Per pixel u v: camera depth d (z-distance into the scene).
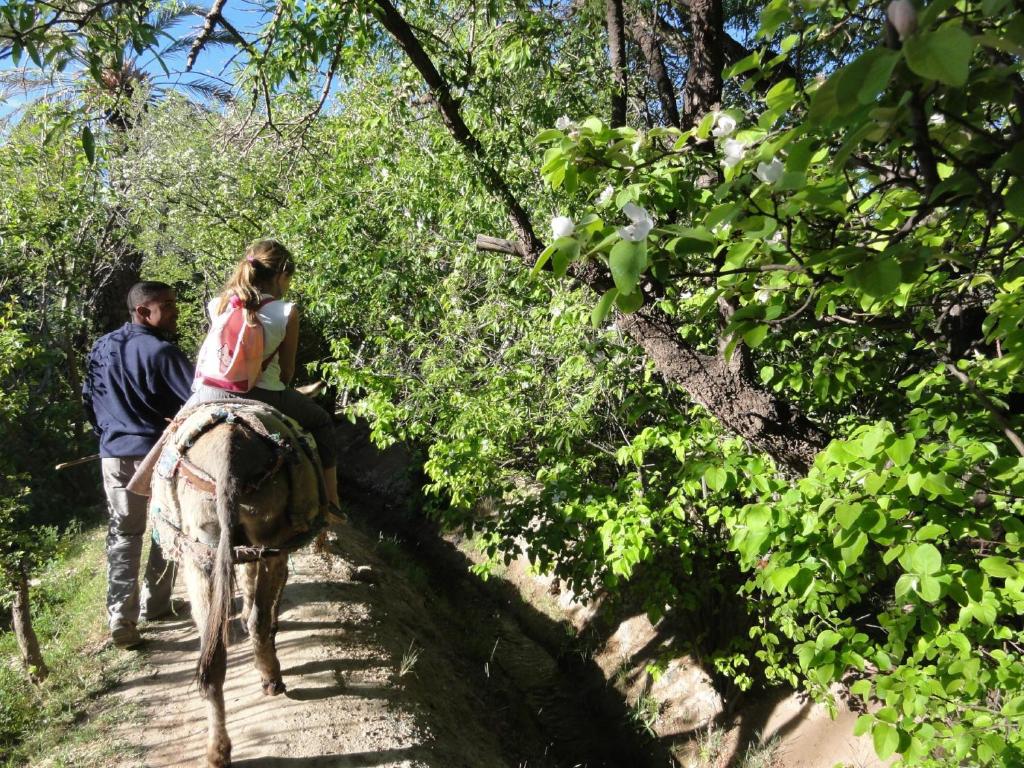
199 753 4.93
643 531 6.12
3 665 6.04
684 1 5.84
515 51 6.47
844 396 4.86
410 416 8.46
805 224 2.53
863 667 3.78
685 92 5.10
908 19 1.49
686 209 3.52
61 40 2.96
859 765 6.71
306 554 8.39
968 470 3.21
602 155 2.82
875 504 3.14
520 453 8.41
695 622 8.66
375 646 6.57
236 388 4.76
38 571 7.91
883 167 2.29
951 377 4.48
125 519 6.11
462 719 6.65
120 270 14.62
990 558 3.15
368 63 7.00
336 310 9.98
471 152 5.74
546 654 10.20
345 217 9.12
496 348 8.45
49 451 11.73
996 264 2.91
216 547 4.30
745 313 2.77
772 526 3.46
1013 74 1.93
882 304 3.29
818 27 2.58
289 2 5.20
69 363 12.57
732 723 8.16
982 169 2.07
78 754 4.94
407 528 13.90
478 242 5.23
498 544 7.30
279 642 6.27
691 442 5.75
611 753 8.34
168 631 6.55
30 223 11.15
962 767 3.67
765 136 2.40
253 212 13.00
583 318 6.11
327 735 5.05
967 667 3.37
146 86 12.40
